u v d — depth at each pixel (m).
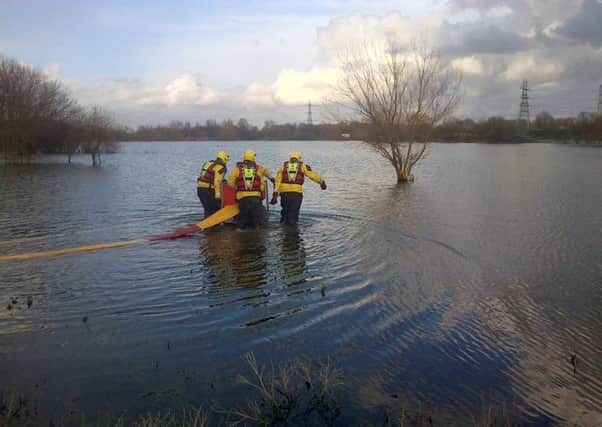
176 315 5.87
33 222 11.99
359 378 4.49
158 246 9.34
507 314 5.95
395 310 6.05
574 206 14.64
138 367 4.65
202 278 7.29
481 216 12.88
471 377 4.52
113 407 4.02
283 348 5.05
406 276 7.42
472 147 63.47
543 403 4.13
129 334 5.35
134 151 68.38
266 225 11.45
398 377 4.51
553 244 9.55
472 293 6.68
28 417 3.86
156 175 27.88
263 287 6.88
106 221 12.19
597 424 3.86
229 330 5.45
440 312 5.99
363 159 43.34
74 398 4.14
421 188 20.00
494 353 4.96
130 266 7.93
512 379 4.49
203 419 3.83
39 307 6.13
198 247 9.25
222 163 11.88
